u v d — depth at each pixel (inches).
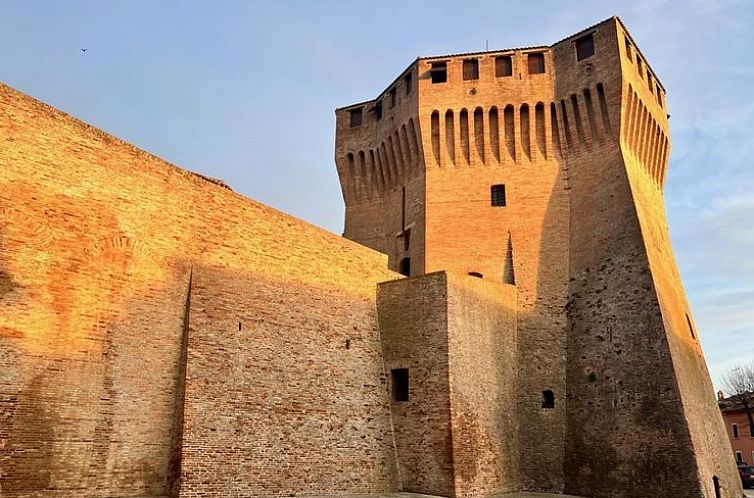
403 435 939.3
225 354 772.6
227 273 814.5
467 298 1032.2
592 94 1279.5
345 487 851.4
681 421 963.3
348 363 943.0
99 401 646.5
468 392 964.0
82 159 689.0
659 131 1400.1
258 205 885.8
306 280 926.4
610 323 1113.4
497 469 992.2
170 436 706.8
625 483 989.8
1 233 599.2
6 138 622.5
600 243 1192.8
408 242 1412.4
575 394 1114.7
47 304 622.5
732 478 1129.4
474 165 1359.5
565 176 1302.9
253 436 765.9
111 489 637.9
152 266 732.7
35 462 582.6
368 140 1577.3
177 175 788.0
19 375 586.2
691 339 1223.5
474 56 1405.0
